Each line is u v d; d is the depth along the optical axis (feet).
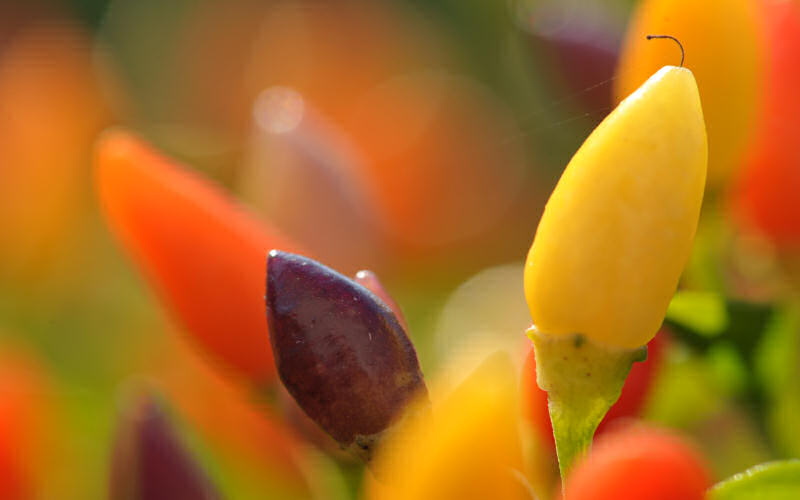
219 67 1.51
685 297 0.85
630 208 0.70
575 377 0.72
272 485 0.97
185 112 1.51
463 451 0.69
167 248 0.81
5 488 0.83
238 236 0.82
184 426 0.78
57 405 1.03
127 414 0.78
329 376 0.73
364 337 0.74
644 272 0.71
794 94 0.83
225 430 0.98
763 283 0.87
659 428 0.82
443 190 1.20
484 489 0.69
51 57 1.48
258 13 1.51
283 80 1.46
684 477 0.70
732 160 0.84
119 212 0.81
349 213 0.93
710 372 0.87
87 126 1.43
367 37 1.44
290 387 0.74
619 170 0.70
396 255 1.16
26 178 1.32
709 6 0.81
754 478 0.75
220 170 1.15
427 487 0.69
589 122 0.91
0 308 1.24
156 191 0.81
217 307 0.82
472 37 1.38
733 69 0.82
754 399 0.87
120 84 1.50
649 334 0.72
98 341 1.20
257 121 0.97
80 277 1.28
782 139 0.83
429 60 1.41
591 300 0.71
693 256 0.88
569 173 0.71
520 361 0.84
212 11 1.53
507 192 1.22
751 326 0.86
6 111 1.39
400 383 0.74
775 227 0.85
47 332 1.21
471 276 1.18
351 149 0.96
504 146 1.23
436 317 1.13
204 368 0.85
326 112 1.35
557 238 0.71
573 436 0.73
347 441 0.73
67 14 1.53
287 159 0.93
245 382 0.83
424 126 1.26
